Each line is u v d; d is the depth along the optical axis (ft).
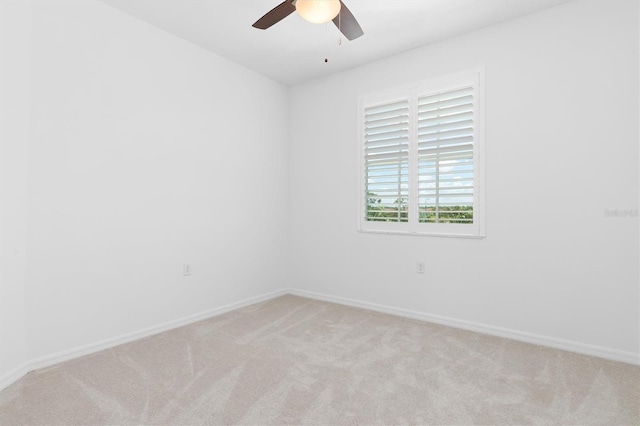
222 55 11.00
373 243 11.41
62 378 6.63
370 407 5.65
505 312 8.96
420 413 5.49
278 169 13.33
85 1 7.80
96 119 8.02
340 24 6.79
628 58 7.43
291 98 13.65
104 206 8.19
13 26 6.55
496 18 8.80
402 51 10.64
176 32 9.55
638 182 7.34
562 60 8.17
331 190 12.48
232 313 11.03
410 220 10.61
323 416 5.40
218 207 10.98
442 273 9.99
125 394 6.03
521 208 8.73
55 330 7.34
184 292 9.97
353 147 11.87
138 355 7.73
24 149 6.81
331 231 12.49
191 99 10.16
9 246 6.50
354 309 11.50
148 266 9.11
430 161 10.23
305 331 9.33
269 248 12.93
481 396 6.00
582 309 7.94
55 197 7.34
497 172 9.07
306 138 13.20
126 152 8.62
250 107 12.09
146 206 9.05
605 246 7.68
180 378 6.63
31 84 6.94
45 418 5.32
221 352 7.89
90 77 7.91
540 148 8.46
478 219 9.38
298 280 13.51
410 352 7.90
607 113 7.64
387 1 8.04
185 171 10.02
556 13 8.23
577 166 8.00
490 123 9.17
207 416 5.39
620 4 7.50
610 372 6.91
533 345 8.39
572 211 8.07
